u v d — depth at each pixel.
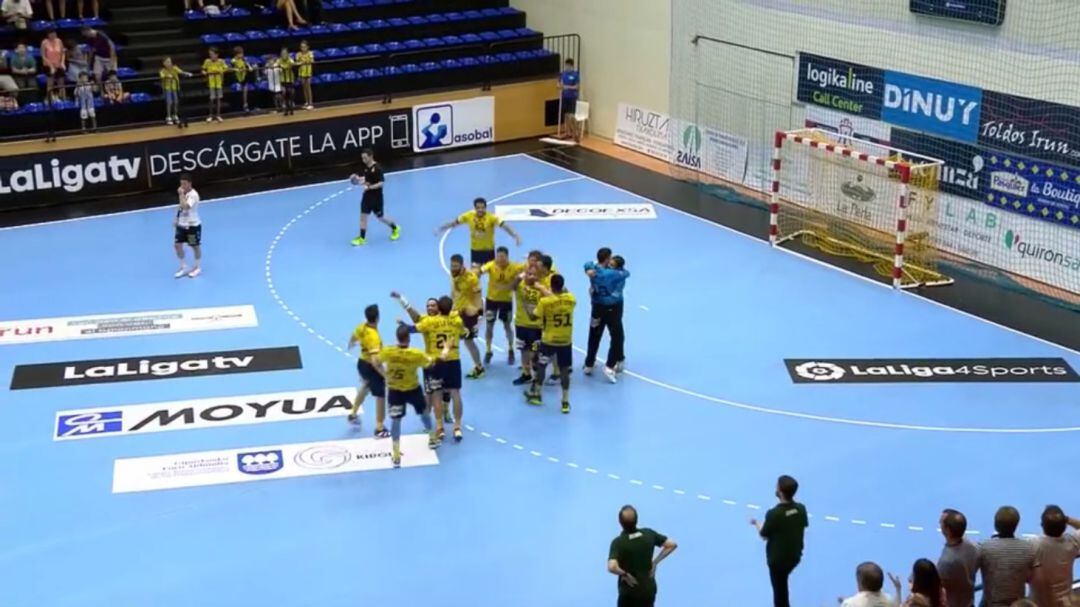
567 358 16.84
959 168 22.98
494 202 26.33
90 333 19.53
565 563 13.64
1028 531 14.30
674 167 28.84
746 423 16.89
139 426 16.64
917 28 23.14
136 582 13.24
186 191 21.36
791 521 11.84
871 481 15.39
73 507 14.71
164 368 18.33
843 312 20.67
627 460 15.89
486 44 31.73
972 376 18.34
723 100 27.59
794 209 25.50
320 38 30.92
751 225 24.98
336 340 19.33
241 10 30.86
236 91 28.34
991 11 21.64
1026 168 21.78
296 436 16.42
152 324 19.88
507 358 19.02
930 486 15.28
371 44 31.39
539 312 16.64
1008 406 17.41
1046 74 21.09
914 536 14.21
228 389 17.70
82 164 26.09
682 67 28.55
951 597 10.87
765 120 26.62
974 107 22.42
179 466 15.65
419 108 29.80
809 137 23.33
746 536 14.21
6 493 14.99
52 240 23.81
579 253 23.20
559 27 32.38
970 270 22.67
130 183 26.73
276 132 28.11
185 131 27.08
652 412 17.20
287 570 13.48
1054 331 20.00
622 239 24.05
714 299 21.16
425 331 15.71
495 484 15.30
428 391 15.94
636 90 30.14
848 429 16.72
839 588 13.19
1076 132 20.83
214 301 20.81
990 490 15.19
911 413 17.19
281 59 28.19
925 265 22.45
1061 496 15.04
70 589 13.12
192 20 30.03
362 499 14.94
